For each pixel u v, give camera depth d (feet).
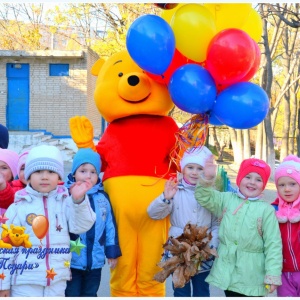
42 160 10.98
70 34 86.02
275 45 53.93
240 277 11.73
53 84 64.39
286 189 12.01
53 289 10.85
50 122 64.80
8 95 64.69
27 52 62.18
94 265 12.50
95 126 71.46
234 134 64.54
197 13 11.84
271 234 11.66
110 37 59.88
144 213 13.41
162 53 11.82
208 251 11.50
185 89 11.84
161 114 14.02
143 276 13.67
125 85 13.03
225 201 12.44
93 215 10.85
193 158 12.86
